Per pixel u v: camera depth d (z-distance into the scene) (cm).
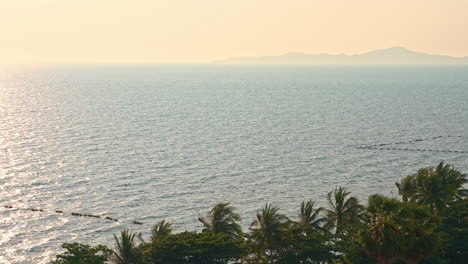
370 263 6906
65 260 7200
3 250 10769
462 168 18750
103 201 14275
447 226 7712
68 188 15475
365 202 14588
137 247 6925
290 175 17562
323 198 14950
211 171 17988
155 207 13862
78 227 12200
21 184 15838
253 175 17512
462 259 7538
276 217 7475
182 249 7206
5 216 12812
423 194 8019
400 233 4497
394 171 18238
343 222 8306
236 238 7981
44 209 13438
